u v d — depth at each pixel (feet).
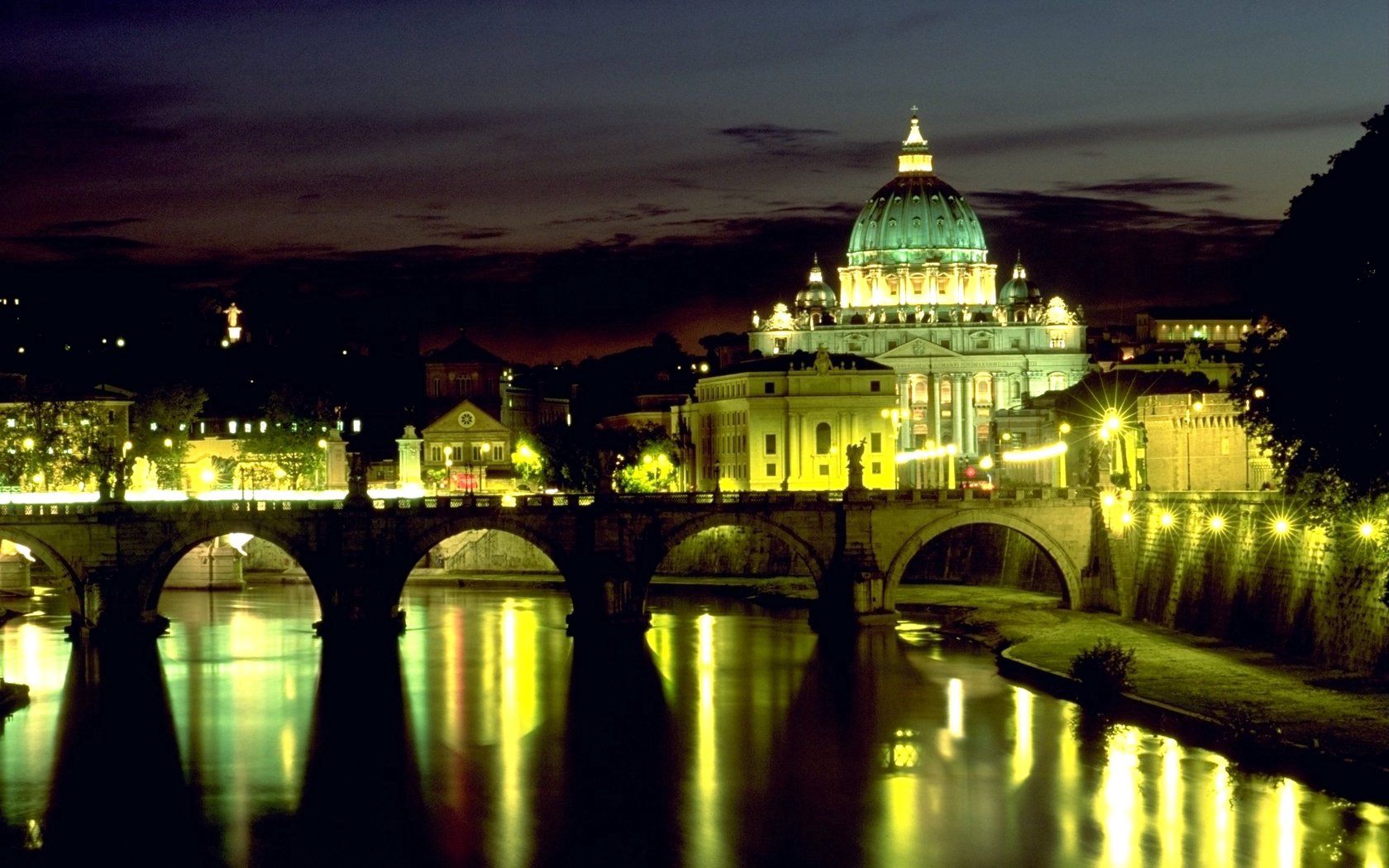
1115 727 423.23
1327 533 445.78
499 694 489.67
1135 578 601.21
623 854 335.67
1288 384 406.00
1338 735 381.40
